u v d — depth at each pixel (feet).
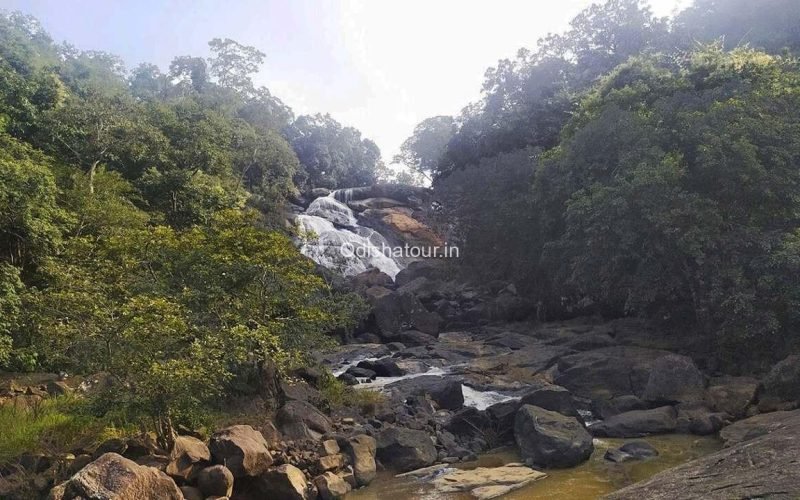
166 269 44.88
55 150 92.89
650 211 59.31
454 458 39.88
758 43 117.91
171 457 31.01
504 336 83.41
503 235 106.11
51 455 32.40
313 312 46.19
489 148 139.95
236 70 214.28
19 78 96.48
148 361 32.04
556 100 131.44
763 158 60.18
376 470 37.19
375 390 55.21
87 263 48.65
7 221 55.31
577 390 56.85
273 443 36.63
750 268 55.72
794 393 44.50
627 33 142.41
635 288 62.90
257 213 51.21
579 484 33.63
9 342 45.50
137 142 103.96
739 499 20.07
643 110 78.28
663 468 35.53
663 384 49.60
